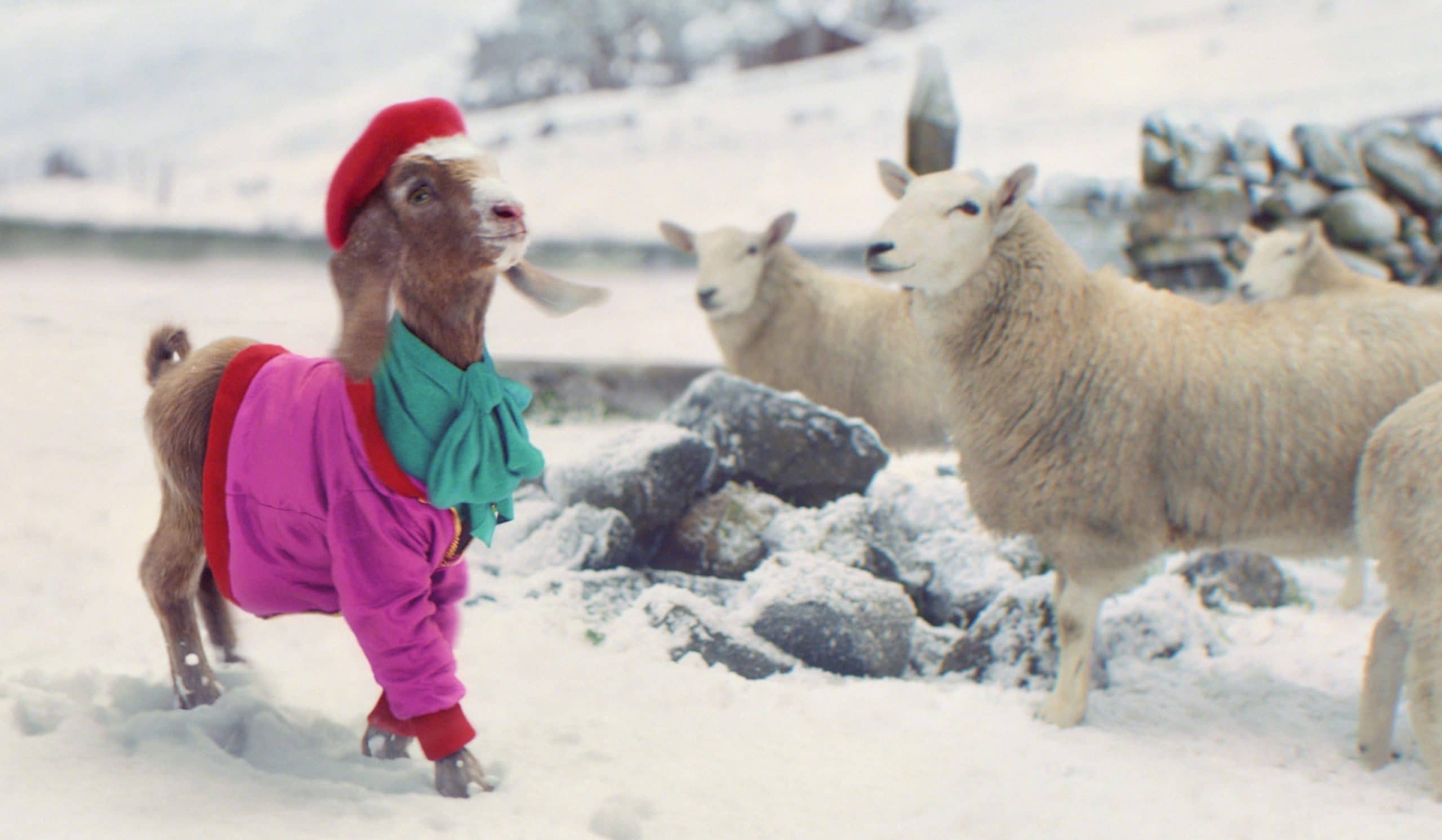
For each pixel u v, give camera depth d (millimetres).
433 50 154125
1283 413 4105
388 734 3375
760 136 38906
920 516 5602
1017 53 51125
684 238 7746
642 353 11250
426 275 3080
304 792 3045
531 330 12930
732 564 5180
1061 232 10273
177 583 3475
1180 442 4172
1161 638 4891
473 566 5113
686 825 3098
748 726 3859
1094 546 4234
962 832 3211
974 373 4418
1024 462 4301
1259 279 8297
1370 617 5547
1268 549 4352
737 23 69938
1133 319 4293
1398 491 3689
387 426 3098
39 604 4277
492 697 3922
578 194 30641
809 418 5574
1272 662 4945
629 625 4504
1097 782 3609
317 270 18016
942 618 5168
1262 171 10320
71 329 9156
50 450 6047
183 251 18750
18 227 18438
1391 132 10273
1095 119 33188
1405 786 3803
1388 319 4242
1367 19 42875
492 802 3111
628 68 71688
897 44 64938
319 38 156625
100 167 59375
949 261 4316
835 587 4574
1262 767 3877
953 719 4105
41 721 3244
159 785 2967
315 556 3230
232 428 3305
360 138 3076
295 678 3938
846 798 3375
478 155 3143
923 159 8336
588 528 5082
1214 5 53406
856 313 7344
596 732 3691
